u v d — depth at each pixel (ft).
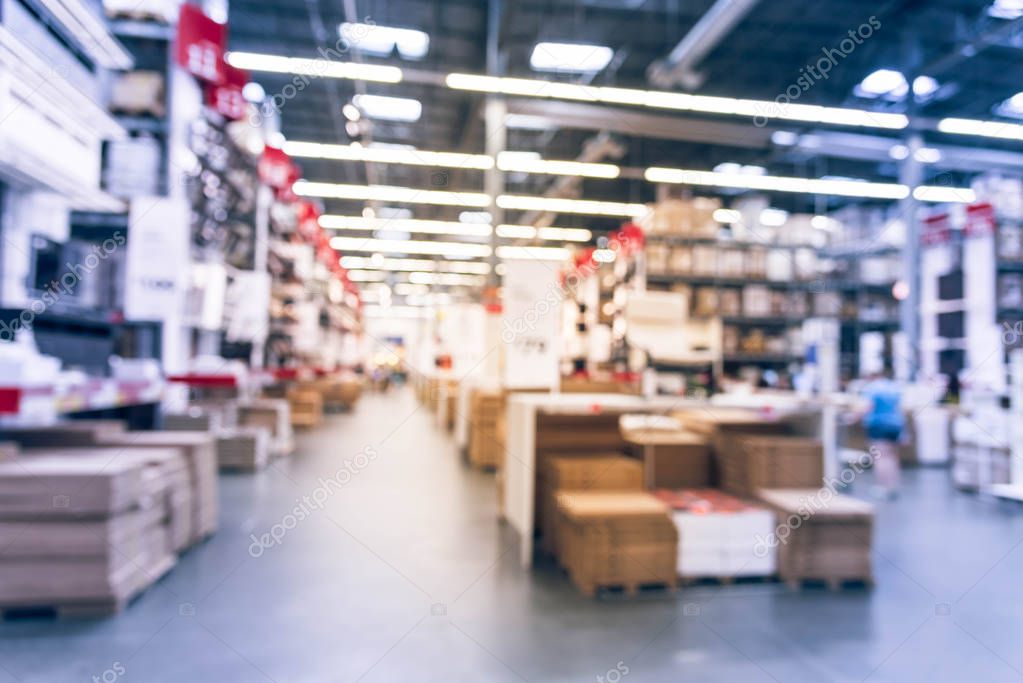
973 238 23.29
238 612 9.27
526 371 15.74
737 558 11.01
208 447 13.19
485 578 11.00
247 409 24.68
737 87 34.47
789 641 8.70
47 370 10.80
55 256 14.28
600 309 31.42
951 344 24.29
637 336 18.28
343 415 44.55
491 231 31.58
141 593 9.96
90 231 18.79
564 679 7.47
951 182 36.24
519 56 31.71
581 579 10.47
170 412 20.24
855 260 29.76
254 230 25.81
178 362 19.60
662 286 25.80
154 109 17.93
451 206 52.65
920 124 28.30
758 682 7.52
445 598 10.00
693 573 10.87
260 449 21.49
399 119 40.45
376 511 15.56
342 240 57.93
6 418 9.76
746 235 26.99
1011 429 18.89
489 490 18.33
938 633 9.07
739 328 26.58
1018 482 18.56
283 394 35.83
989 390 20.40
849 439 25.00
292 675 7.45
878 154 33.96
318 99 38.04
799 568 10.77
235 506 15.90
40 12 13.50
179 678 7.32
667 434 14.46
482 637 8.59
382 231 56.29
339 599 9.84
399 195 39.37
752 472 12.20
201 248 20.51
